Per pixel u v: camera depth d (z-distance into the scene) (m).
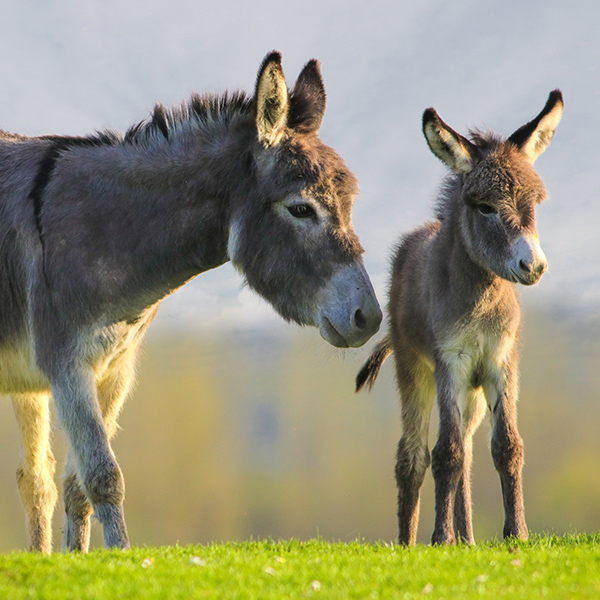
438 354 22.39
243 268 17.50
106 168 18.00
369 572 13.79
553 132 22.78
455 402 22.03
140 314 18.08
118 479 16.53
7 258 18.08
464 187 21.91
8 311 18.31
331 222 16.88
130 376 19.16
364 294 16.52
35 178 18.17
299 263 16.91
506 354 22.08
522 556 15.46
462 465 21.64
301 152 17.08
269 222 17.09
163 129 18.47
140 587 12.19
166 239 17.75
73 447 16.72
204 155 17.86
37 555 14.97
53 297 17.28
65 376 17.03
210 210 17.81
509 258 20.33
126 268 17.62
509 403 21.86
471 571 13.84
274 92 16.95
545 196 21.38
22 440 21.12
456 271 22.09
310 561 15.00
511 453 21.17
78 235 17.47
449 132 21.81
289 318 17.41
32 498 21.20
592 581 12.77
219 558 15.65
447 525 20.73
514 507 20.84
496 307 21.81
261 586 12.52
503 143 22.23
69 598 11.55
